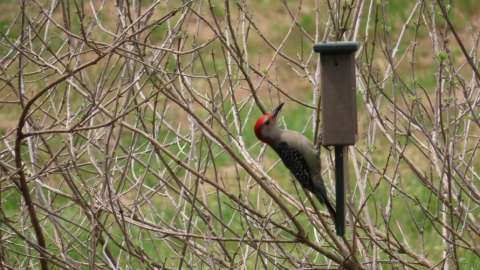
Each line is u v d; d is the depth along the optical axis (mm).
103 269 11469
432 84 24719
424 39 27594
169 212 15102
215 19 10555
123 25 11109
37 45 15805
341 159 10430
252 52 29328
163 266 11008
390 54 11117
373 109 11656
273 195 10414
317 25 11688
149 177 16141
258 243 11312
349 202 11094
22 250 13844
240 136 11547
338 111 10258
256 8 32656
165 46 11312
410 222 16625
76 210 16422
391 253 11367
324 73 10258
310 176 11234
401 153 11047
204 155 15281
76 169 10867
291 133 11422
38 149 12859
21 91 10758
